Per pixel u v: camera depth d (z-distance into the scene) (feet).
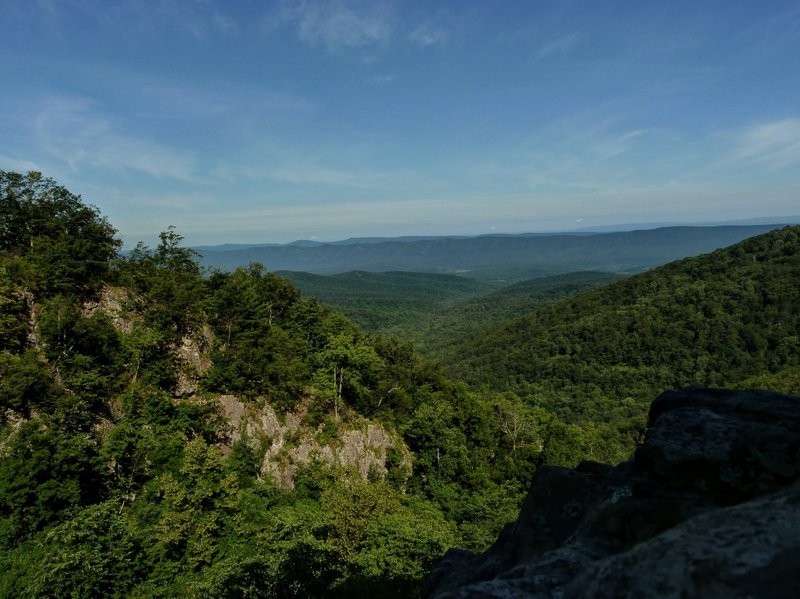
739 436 21.58
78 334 132.36
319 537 99.04
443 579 28.78
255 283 209.87
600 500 25.35
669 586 12.41
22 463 95.30
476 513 164.96
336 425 169.48
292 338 193.57
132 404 130.31
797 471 18.76
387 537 91.35
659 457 22.48
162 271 187.83
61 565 76.33
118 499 107.34
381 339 263.70
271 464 145.07
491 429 230.89
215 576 81.56
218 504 108.17
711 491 20.43
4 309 125.80
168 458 122.52
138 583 88.02
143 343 143.64
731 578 11.52
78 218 163.22
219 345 164.35
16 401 111.45
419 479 189.26
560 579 18.65
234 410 145.48
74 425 116.26
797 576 10.89
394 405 211.20
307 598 75.66
